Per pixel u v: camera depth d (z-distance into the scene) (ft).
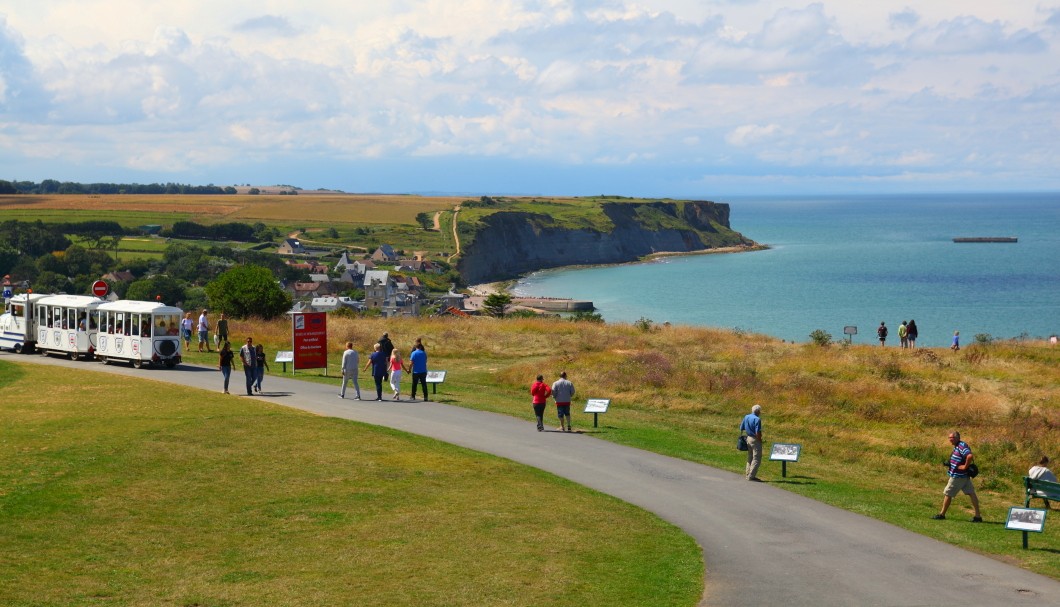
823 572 55.47
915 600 50.83
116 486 68.39
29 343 148.87
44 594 47.60
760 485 77.25
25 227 630.33
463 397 114.73
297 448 81.46
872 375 131.03
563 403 95.81
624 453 86.74
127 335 132.36
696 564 56.03
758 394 118.83
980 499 79.56
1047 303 533.55
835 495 75.00
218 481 70.74
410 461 78.64
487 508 66.23
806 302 554.46
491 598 48.88
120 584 49.67
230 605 47.03
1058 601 50.96
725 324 456.45
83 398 102.58
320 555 55.42
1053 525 69.51
